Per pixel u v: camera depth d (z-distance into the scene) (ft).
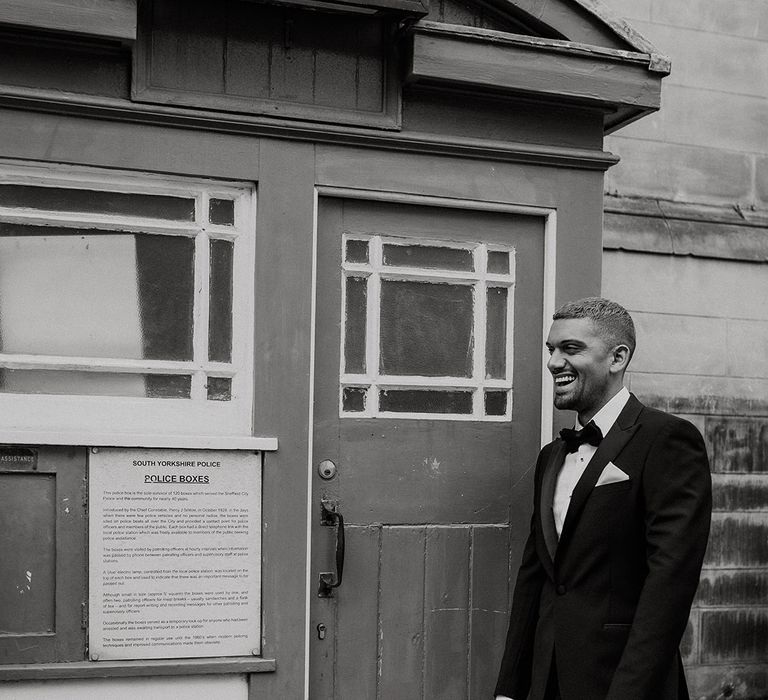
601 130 11.30
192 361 10.13
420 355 10.91
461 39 10.25
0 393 9.59
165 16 9.79
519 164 11.00
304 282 10.23
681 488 8.45
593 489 8.67
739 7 14.33
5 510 9.36
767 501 14.24
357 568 10.59
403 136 10.44
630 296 13.75
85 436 9.45
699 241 14.02
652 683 8.02
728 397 14.15
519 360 11.18
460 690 10.88
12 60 9.34
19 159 9.43
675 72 14.14
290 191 10.20
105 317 9.94
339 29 10.33
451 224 10.98
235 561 9.96
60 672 9.34
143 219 10.03
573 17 10.80
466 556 10.94
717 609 13.98
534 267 11.25
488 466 11.05
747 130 14.34
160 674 9.63
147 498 9.72
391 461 10.73
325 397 10.54
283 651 10.05
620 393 9.18
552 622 8.89
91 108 9.51
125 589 9.65
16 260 9.71
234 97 9.99
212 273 10.21
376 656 10.62
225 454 9.96
